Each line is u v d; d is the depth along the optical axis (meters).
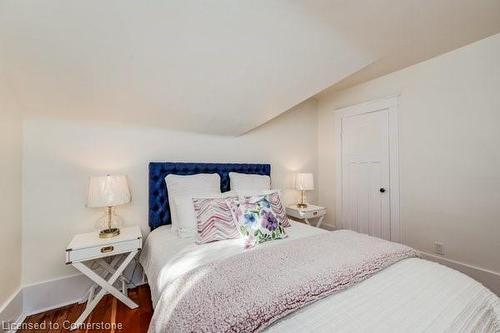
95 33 1.32
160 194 2.30
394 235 2.72
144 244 2.17
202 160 2.65
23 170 1.79
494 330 0.96
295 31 1.59
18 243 1.73
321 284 1.03
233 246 1.69
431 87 2.39
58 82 1.60
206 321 0.84
